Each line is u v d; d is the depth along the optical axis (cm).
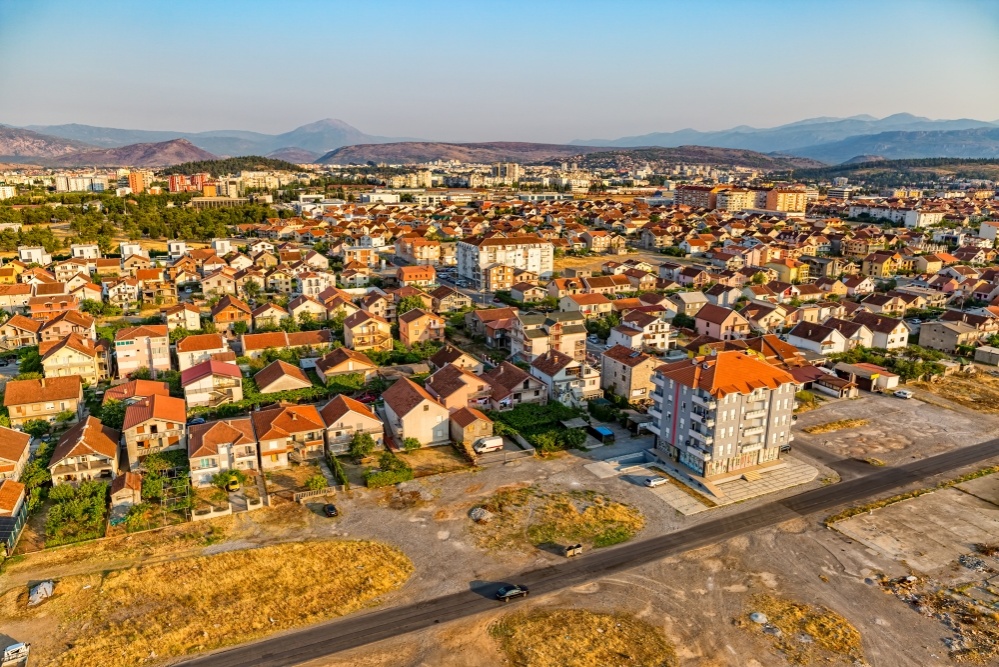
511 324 13062
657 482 8181
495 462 8738
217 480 7881
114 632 5634
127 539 6906
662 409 8875
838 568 6650
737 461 8512
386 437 9362
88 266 19025
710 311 14688
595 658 5416
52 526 6881
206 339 11619
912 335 15050
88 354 10981
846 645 5609
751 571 6581
